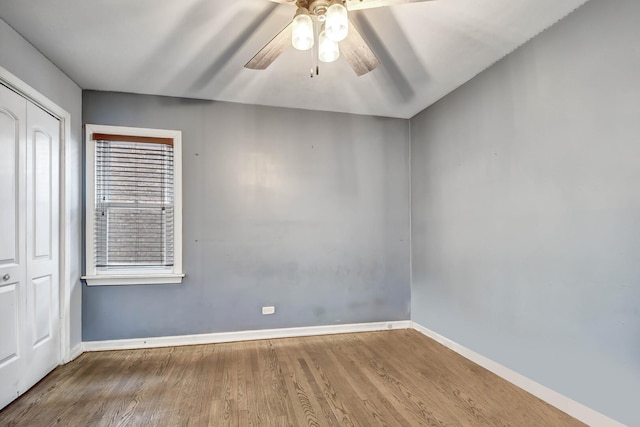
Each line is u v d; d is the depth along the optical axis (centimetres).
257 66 187
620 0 167
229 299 311
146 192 297
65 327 254
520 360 223
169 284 297
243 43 220
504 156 237
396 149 362
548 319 203
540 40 210
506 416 188
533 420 185
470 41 220
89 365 252
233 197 315
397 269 358
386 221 356
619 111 167
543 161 208
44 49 222
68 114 259
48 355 236
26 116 213
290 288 327
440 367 255
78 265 274
